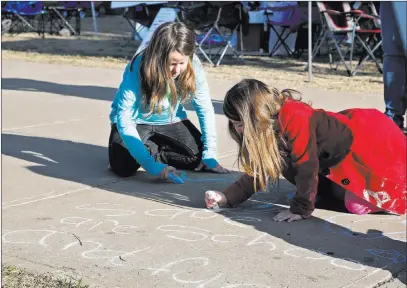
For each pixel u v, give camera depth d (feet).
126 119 14.94
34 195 14.17
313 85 30.89
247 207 13.42
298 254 10.84
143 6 41.04
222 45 41.63
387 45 20.13
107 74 35.63
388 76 20.44
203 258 10.61
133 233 11.78
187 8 37.24
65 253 10.77
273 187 14.78
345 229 12.09
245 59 41.37
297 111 11.71
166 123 15.78
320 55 43.29
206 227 12.12
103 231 11.88
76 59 41.98
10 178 15.52
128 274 9.93
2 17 59.26
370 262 10.55
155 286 9.51
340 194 13.25
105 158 17.69
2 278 9.57
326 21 34.32
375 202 12.44
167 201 13.79
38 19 63.26
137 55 14.92
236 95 11.27
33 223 12.30
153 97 14.66
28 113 24.16
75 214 12.87
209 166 16.06
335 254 10.87
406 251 11.06
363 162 12.25
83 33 61.41
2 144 19.13
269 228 12.09
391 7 18.52
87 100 27.22
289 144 11.85
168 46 13.94
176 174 15.44
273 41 43.75
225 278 9.82
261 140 11.23
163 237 11.57
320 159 12.31
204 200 13.87
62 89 30.09
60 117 23.52
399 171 12.30
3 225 12.14
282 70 36.19
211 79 32.91
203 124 15.99
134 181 15.42
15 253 10.75
